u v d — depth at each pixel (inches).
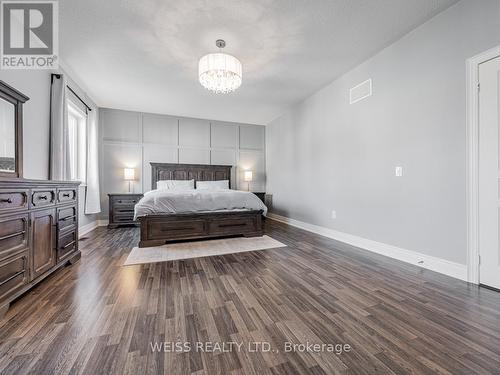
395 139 105.8
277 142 222.4
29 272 68.7
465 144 80.6
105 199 194.2
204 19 89.3
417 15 88.7
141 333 52.9
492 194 74.7
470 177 79.3
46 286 76.7
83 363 43.8
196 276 86.2
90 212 164.6
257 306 65.1
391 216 108.2
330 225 149.3
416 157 96.7
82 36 99.3
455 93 83.3
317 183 161.9
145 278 84.2
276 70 130.1
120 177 199.6
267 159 245.3
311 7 83.7
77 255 102.4
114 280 82.1
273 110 201.3
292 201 194.7
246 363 44.3
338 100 141.0
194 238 136.3
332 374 41.8
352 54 114.7
